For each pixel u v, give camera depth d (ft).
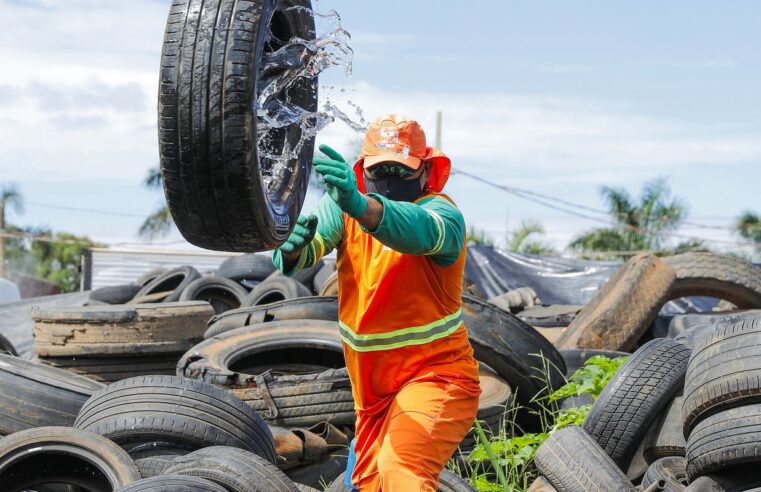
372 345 12.72
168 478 14.32
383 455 12.28
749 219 130.31
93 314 29.27
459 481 16.24
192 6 11.52
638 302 33.50
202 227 11.91
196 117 11.27
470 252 53.57
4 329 47.39
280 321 26.84
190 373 23.91
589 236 125.39
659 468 19.16
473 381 12.99
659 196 128.16
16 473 16.80
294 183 13.48
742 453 16.60
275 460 19.34
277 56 13.25
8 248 161.89
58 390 20.38
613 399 20.59
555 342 33.71
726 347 17.16
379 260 12.60
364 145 13.26
